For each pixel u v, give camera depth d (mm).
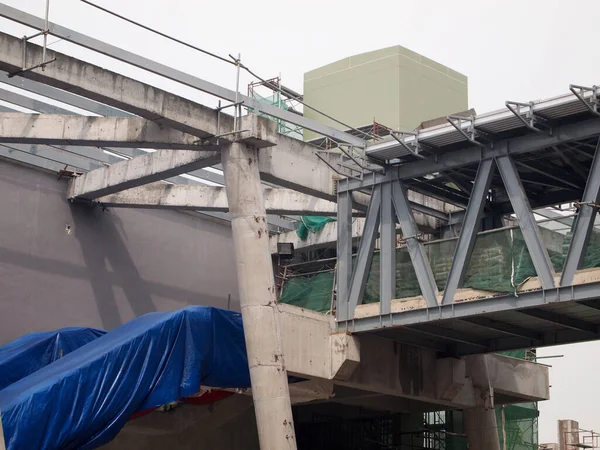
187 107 21766
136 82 21078
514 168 21891
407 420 33625
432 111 38594
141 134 22297
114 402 20234
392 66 37656
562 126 21266
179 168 24312
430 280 23062
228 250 32344
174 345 21578
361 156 24141
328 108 38812
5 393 19703
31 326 26328
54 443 19109
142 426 25984
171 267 30312
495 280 21953
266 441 21156
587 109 20469
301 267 33562
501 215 26609
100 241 28500
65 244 27609
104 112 30344
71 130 22672
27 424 18609
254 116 22141
